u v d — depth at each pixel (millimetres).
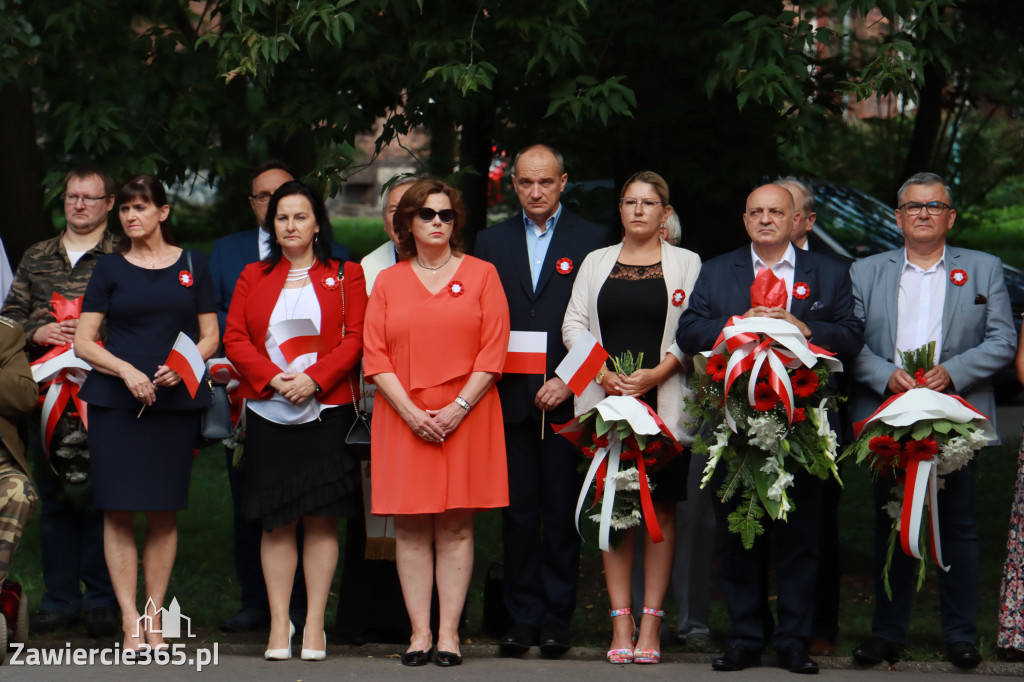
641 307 16906
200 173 22891
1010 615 16156
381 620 17781
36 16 21938
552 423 17422
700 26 21688
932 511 15695
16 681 15016
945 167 48875
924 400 15672
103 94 22562
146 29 23859
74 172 18625
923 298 16766
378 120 23938
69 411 18078
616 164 23828
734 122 22672
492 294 16703
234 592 21344
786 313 15992
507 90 23766
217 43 19875
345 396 16734
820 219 36281
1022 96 40000
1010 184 52781
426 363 16344
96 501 16703
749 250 16828
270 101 22531
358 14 20141
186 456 17000
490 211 47219
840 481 15773
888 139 49188
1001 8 24062
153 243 17125
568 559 17422
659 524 16719
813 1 21406
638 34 21891
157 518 17109
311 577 16859
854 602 20281
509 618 18312
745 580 16312
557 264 17672
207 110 22875
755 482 15852
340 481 16578
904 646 16766
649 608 16672
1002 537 24172
